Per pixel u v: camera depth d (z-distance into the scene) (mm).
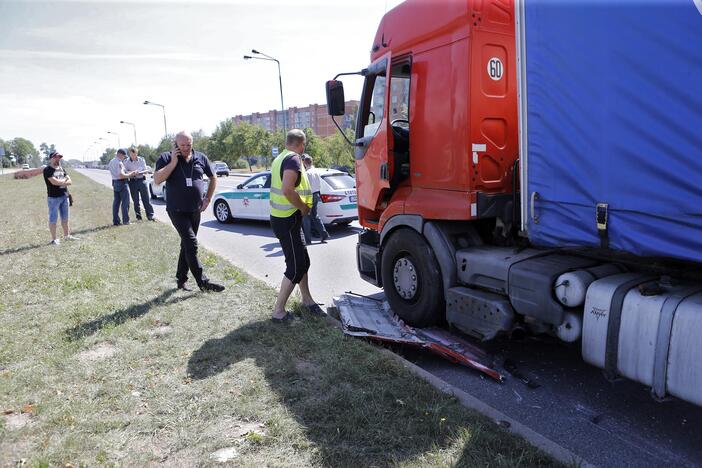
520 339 4039
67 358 3695
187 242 5391
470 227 4242
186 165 5316
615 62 2518
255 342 4008
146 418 2867
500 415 2891
